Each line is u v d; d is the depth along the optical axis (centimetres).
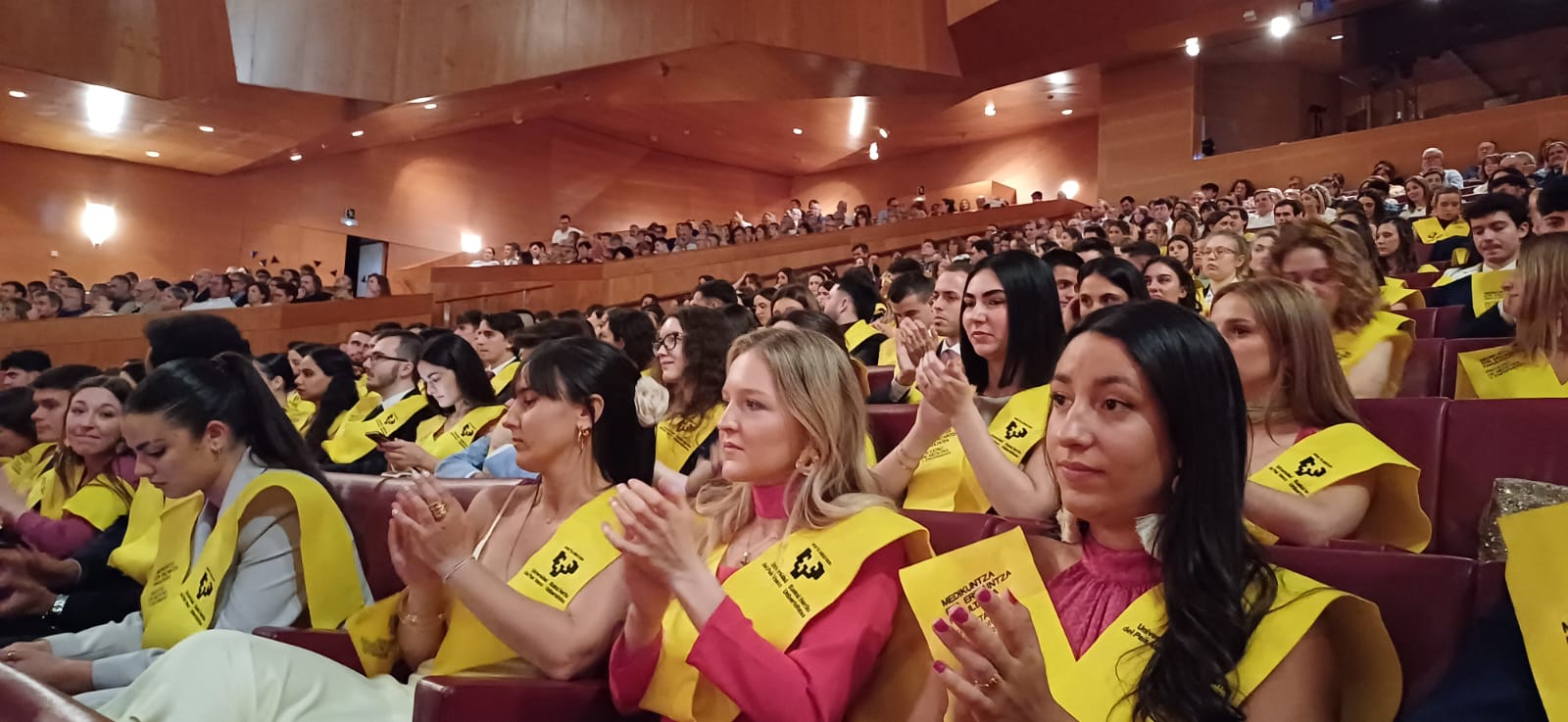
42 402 388
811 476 173
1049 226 1120
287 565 225
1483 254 414
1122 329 127
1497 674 119
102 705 189
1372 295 290
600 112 1596
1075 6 1193
